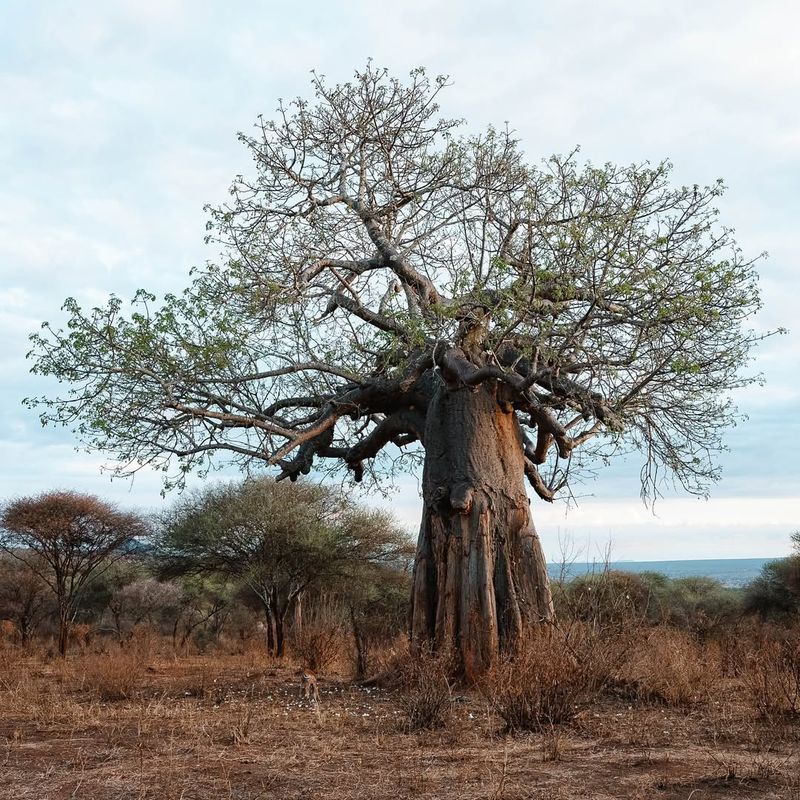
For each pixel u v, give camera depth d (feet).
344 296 41.78
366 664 44.68
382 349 38.58
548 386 39.11
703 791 18.07
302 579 86.84
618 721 27.04
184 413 38.06
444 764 21.25
